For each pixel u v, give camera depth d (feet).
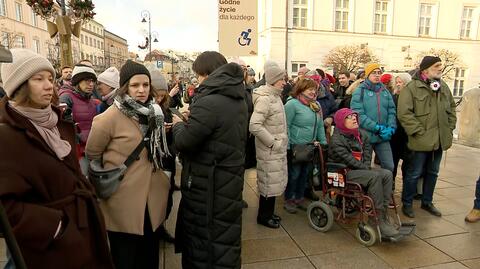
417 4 82.53
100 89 12.14
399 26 82.43
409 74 18.47
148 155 7.82
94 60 198.70
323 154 13.79
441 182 18.58
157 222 7.97
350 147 12.67
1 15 115.85
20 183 5.06
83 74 11.59
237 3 17.25
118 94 7.74
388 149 14.73
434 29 84.48
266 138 12.06
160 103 10.91
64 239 5.43
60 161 5.76
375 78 14.60
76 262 5.60
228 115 7.63
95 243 6.30
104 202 7.69
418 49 83.66
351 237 12.19
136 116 7.69
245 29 17.47
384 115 14.53
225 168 7.77
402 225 11.65
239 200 8.02
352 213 12.80
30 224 5.02
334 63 74.54
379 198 11.60
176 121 8.66
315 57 78.79
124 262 7.84
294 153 13.24
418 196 16.12
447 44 85.46
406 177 14.05
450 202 15.56
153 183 7.99
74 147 6.39
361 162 12.47
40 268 5.31
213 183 7.73
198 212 7.91
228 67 7.80
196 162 7.88
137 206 7.59
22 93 5.43
